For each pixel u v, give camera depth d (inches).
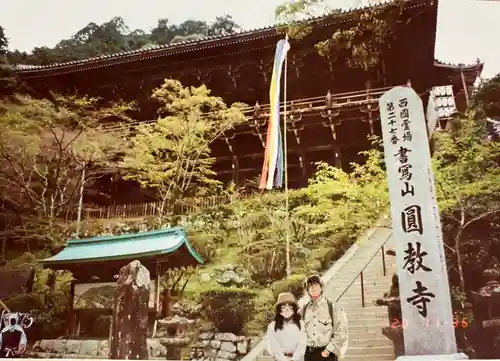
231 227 446.3
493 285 350.9
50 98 594.9
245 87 597.0
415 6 541.0
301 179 510.6
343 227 423.8
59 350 371.2
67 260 409.7
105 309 388.8
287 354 283.6
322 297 290.8
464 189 404.5
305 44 572.4
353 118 528.7
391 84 562.9
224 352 343.9
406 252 295.6
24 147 510.9
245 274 399.5
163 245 407.5
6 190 492.4
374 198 432.1
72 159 519.2
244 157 551.2
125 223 475.5
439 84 540.7
